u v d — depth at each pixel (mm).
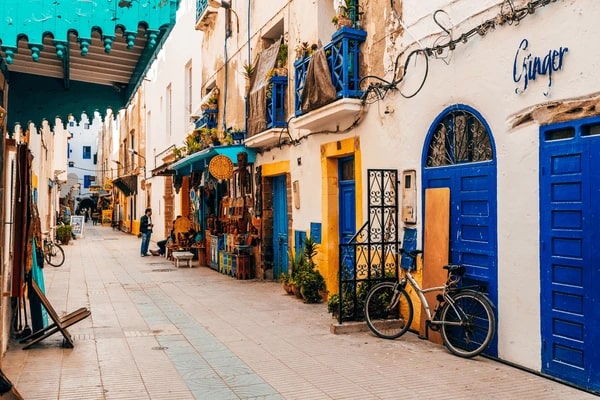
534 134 5570
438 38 6969
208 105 16109
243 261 13023
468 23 6461
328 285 9734
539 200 5508
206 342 7086
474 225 6383
